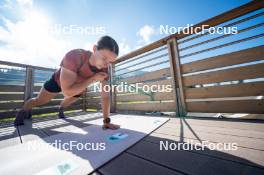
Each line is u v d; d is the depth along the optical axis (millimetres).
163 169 653
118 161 754
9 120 2451
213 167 644
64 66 1108
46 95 1654
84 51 1222
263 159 684
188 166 667
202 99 1942
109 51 1040
